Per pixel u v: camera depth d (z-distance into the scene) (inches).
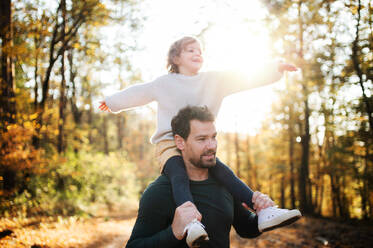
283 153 956.0
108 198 765.3
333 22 558.3
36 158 370.0
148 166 1724.9
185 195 81.7
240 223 99.7
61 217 410.9
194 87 97.8
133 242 83.5
